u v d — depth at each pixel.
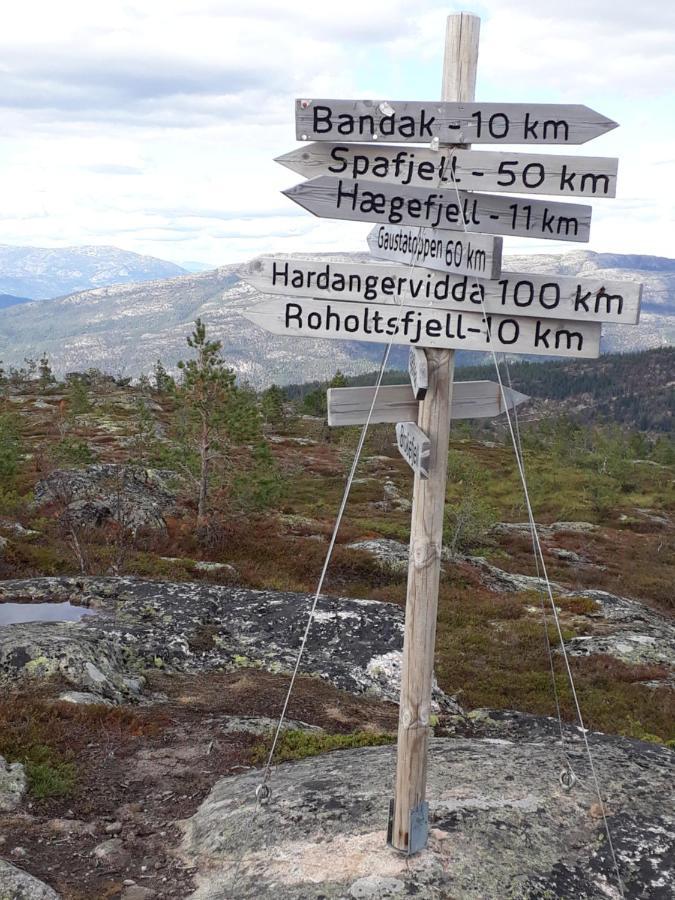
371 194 2.69
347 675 6.34
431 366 2.79
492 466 30.86
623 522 23.92
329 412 2.83
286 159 2.74
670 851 3.24
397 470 28.42
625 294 2.65
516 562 16.80
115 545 10.32
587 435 41.12
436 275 2.73
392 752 4.14
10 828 3.42
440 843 3.14
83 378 52.75
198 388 12.91
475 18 2.64
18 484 17.30
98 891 3.08
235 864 3.15
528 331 2.73
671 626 11.91
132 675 5.59
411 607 2.90
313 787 3.61
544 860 3.13
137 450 18.80
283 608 7.50
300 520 16.09
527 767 3.81
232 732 4.62
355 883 2.94
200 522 12.80
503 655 9.04
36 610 7.21
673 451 41.78
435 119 2.64
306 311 2.83
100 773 4.00
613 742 4.46
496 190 2.66
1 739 4.03
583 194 2.63
